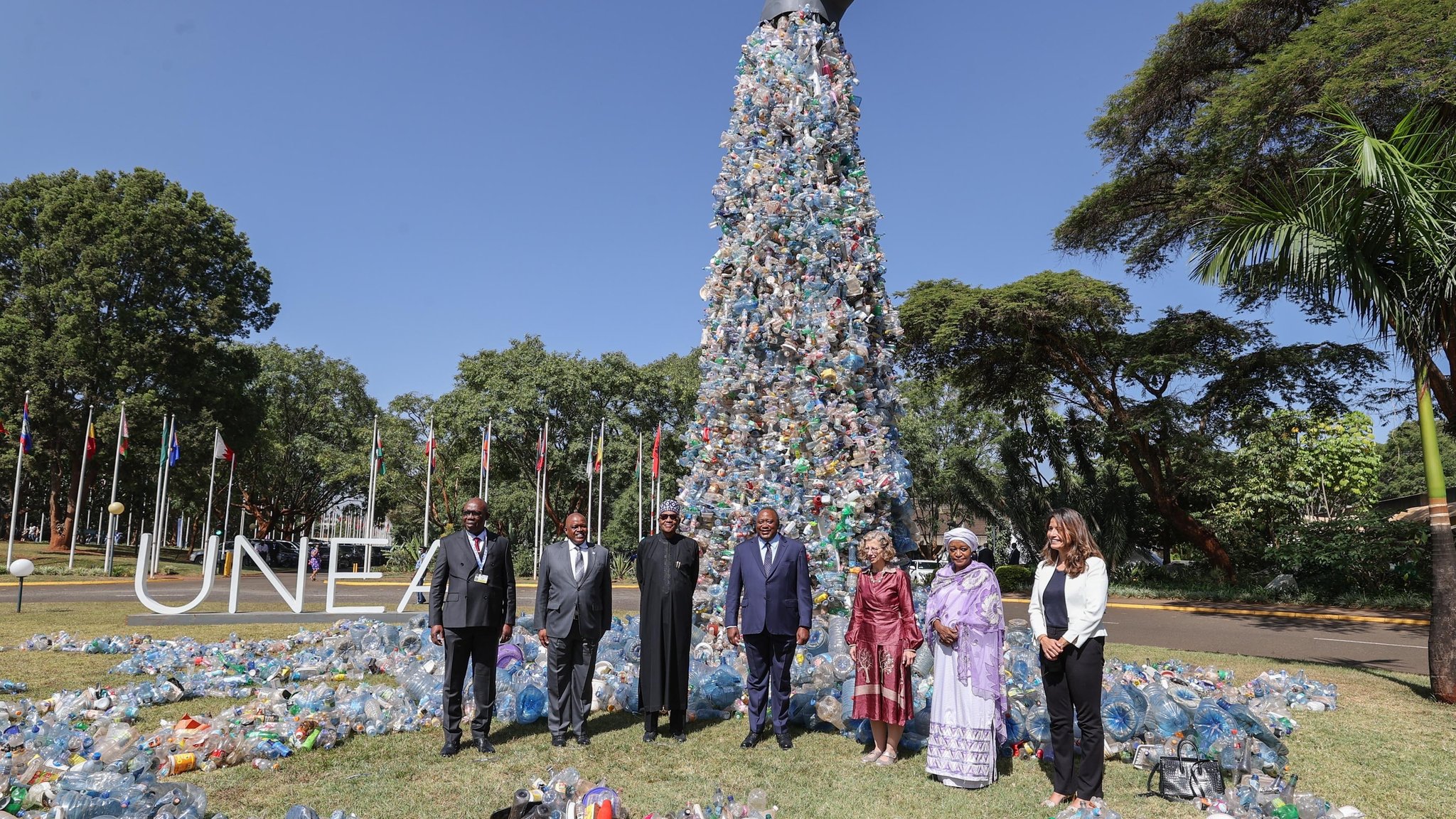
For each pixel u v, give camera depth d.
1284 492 23.86
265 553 34.97
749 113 8.59
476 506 5.59
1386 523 20.45
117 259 32.22
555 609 5.60
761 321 7.99
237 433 35.59
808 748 5.53
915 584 7.56
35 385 30.05
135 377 31.58
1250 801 4.34
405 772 4.90
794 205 8.00
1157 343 23.55
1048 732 5.38
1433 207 7.19
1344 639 13.22
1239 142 15.11
